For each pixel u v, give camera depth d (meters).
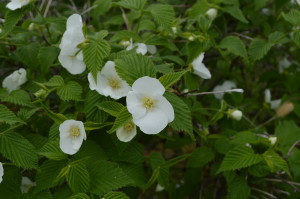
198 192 0.68
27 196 0.49
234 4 0.65
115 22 0.67
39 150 0.49
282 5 0.71
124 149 0.51
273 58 0.85
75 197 0.46
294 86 0.78
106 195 0.46
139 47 0.55
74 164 0.47
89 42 0.51
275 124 0.73
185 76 0.57
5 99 0.51
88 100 0.50
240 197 0.56
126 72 0.47
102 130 0.52
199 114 0.63
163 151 0.79
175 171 0.78
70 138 0.48
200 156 0.60
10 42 0.60
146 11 0.56
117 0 0.64
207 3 0.64
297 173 0.59
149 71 0.48
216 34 0.65
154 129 0.45
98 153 0.50
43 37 0.62
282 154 0.61
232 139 0.60
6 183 0.50
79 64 0.52
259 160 0.54
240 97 0.70
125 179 0.49
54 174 0.49
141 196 0.99
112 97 0.49
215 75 0.80
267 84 0.84
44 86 0.52
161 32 0.59
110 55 0.51
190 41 0.58
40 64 0.59
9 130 0.50
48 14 0.75
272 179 0.59
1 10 0.64
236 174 0.57
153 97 0.46
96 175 0.49
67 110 0.56
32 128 0.57
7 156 0.48
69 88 0.51
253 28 0.75
